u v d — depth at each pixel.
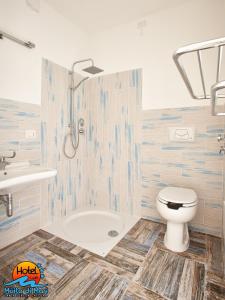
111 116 2.16
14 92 1.49
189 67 1.72
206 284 1.13
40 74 1.70
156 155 1.92
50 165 1.84
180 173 1.81
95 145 2.29
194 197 1.45
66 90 1.98
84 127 2.29
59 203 1.98
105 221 1.99
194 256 1.38
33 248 1.45
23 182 1.12
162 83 1.85
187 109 1.75
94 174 2.33
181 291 1.08
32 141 1.65
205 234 1.71
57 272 1.20
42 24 1.70
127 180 2.10
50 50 1.78
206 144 1.68
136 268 1.25
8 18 1.43
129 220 1.97
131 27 2.00
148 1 1.72
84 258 1.34
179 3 1.74
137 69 1.97
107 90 2.16
